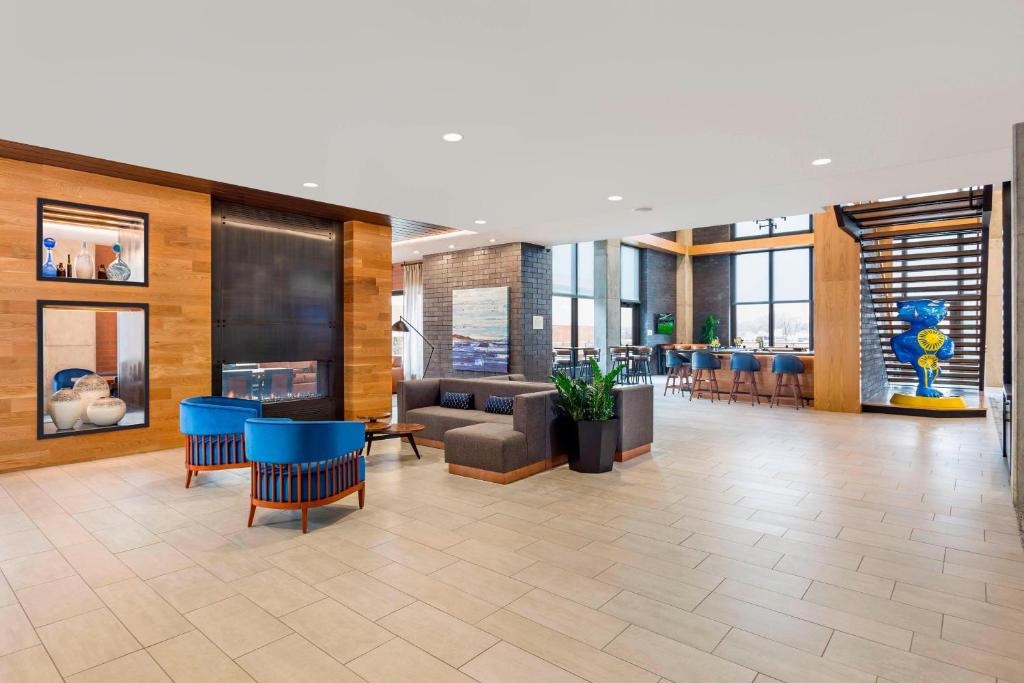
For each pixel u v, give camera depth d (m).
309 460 3.56
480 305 9.75
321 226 7.41
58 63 2.81
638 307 15.01
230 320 6.45
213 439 4.55
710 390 10.28
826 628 2.42
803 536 3.48
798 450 5.90
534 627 2.43
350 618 2.51
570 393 5.05
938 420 7.75
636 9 2.38
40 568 3.04
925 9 2.39
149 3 2.30
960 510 3.96
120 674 2.12
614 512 3.93
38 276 5.02
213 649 2.28
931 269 8.41
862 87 3.16
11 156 4.81
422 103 3.35
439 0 2.31
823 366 8.70
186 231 5.98
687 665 2.16
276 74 2.96
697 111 3.49
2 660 2.21
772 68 2.93
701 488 4.50
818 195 5.81
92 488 4.50
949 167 4.84
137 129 3.72
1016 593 2.73
